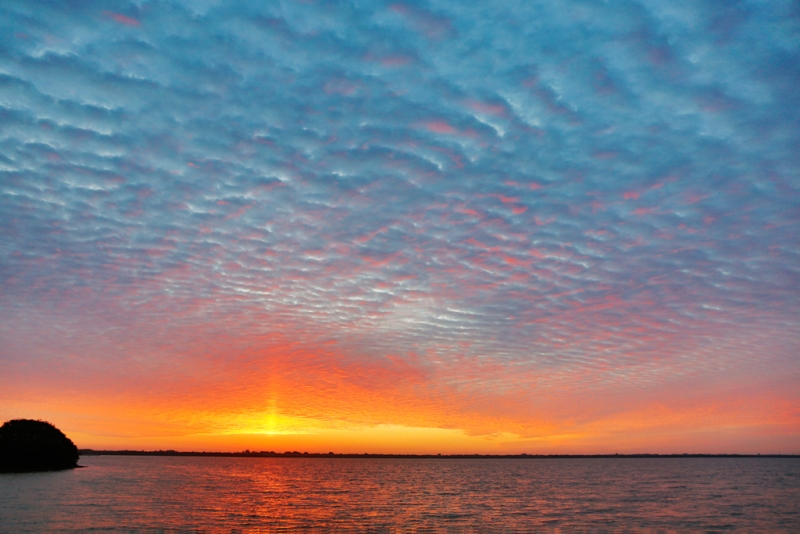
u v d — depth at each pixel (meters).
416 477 132.88
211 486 85.38
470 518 49.06
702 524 45.12
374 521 46.53
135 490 72.00
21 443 104.25
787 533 40.69
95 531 37.41
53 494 61.09
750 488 88.50
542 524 45.16
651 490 84.69
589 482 109.44
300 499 66.31
